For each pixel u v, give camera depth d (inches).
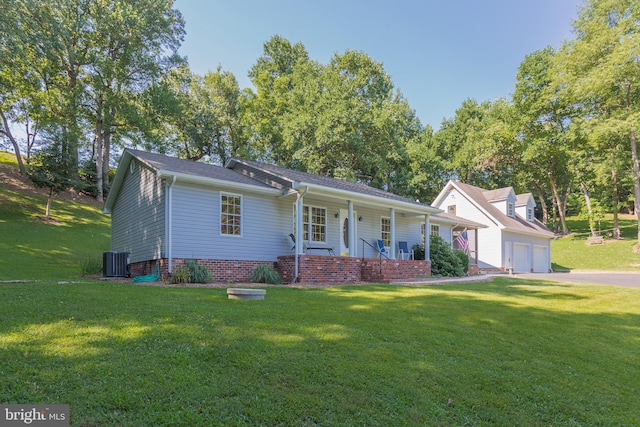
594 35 1026.7
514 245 1040.8
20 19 885.8
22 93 1019.9
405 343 206.1
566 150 1242.6
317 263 490.0
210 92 1411.2
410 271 605.3
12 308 216.2
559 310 338.6
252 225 509.7
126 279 457.7
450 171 1648.6
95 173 1133.7
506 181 1651.1
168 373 145.1
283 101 1444.4
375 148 1251.2
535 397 162.4
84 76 1070.4
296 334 202.8
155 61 1129.4
